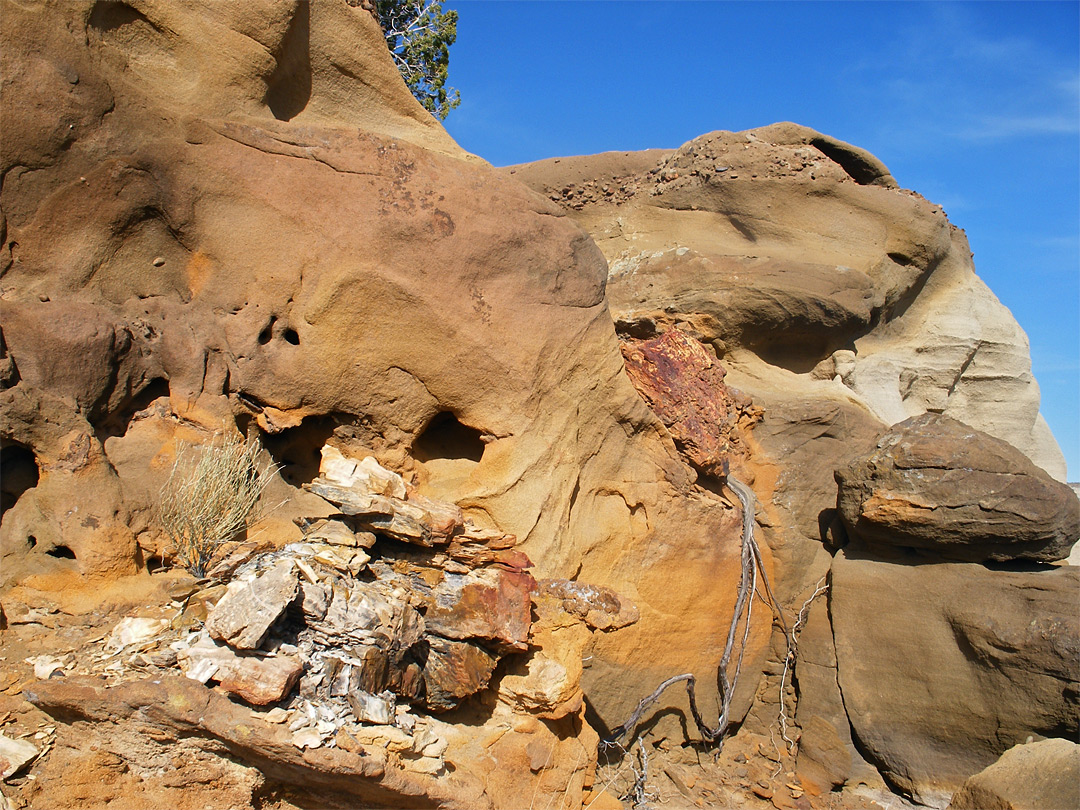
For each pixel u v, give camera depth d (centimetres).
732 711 799
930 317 1187
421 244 611
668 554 738
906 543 791
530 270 652
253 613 441
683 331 966
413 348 616
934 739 740
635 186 1166
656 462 744
